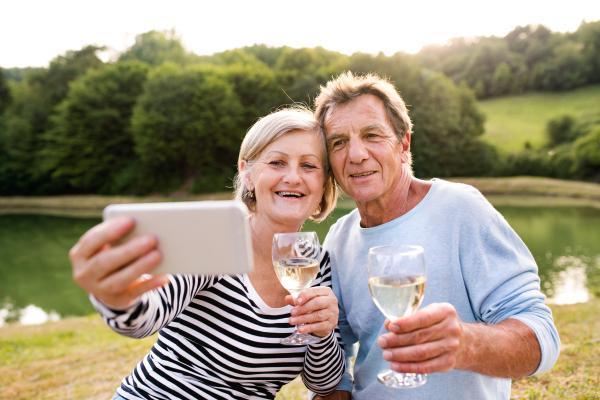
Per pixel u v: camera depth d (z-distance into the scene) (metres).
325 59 49.16
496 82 64.06
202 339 1.58
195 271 0.82
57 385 3.76
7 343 5.35
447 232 1.65
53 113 42.06
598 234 15.24
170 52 51.00
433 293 1.62
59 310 8.98
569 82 60.28
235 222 0.80
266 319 1.60
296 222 1.74
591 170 38.84
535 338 1.29
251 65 45.00
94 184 40.75
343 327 1.94
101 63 47.25
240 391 1.61
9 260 15.91
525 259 1.59
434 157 41.28
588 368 2.89
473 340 1.19
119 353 4.55
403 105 1.79
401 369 1.03
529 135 49.44
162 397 1.53
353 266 1.85
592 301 5.55
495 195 33.72
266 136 1.69
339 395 1.78
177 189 39.31
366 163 1.71
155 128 38.66
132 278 0.80
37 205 37.69
